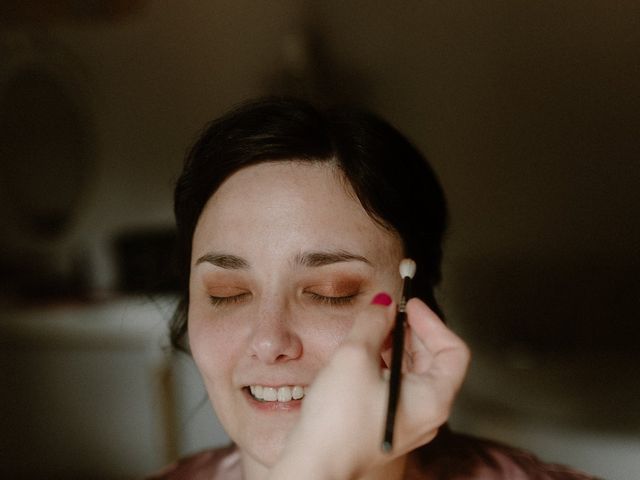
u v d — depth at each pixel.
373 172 0.65
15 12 2.62
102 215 2.76
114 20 2.64
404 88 2.49
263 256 0.63
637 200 2.33
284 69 2.57
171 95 2.66
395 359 0.50
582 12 2.30
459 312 2.27
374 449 0.48
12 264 2.87
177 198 0.78
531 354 2.08
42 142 2.78
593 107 2.34
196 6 2.59
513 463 0.81
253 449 0.65
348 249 0.64
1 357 2.35
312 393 0.49
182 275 0.84
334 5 2.49
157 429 2.16
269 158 0.65
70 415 2.30
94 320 2.22
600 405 1.71
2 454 2.37
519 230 2.45
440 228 0.82
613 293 2.22
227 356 0.66
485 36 2.40
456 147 2.48
